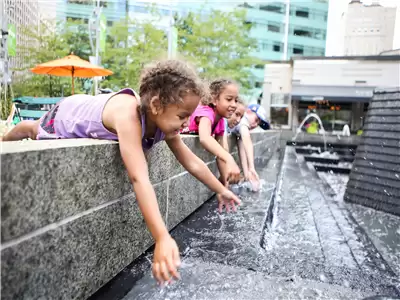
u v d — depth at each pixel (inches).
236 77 711.1
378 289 57.5
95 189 50.0
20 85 534.9
